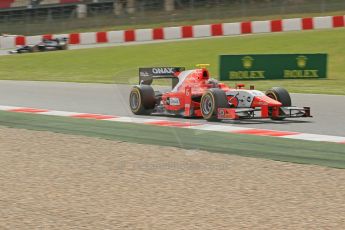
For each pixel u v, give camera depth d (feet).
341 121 87.10
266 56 163.53
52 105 111.86
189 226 39.83
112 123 88.02
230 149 67.21
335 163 59.26
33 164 60.44
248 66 162.30
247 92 84.23
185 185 50.90
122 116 94.94
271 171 55.98
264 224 40.14
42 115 98.53
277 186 50.26
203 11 343.87
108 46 261.24
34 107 109.19
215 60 193.06
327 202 45.32
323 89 136.46
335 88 138.62
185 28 283.38
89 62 206.18
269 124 84.53
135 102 94.84
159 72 92.94
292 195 47.42
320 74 164.55
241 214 42.42
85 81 161.99
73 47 282.36
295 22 274.36
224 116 82.07
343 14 306.35
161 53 213.66
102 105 110.52
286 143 70.38
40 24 360.07
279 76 164.35
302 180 52.31
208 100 84.28
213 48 216.33
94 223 40.73
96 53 226.17
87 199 46.85
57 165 59.77
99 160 62.03
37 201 46.42
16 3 380.37
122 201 46.16
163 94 92.58
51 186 51.13
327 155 63.21
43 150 68.23
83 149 68.49
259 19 320.09
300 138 73.41
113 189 49.85
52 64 207.82
